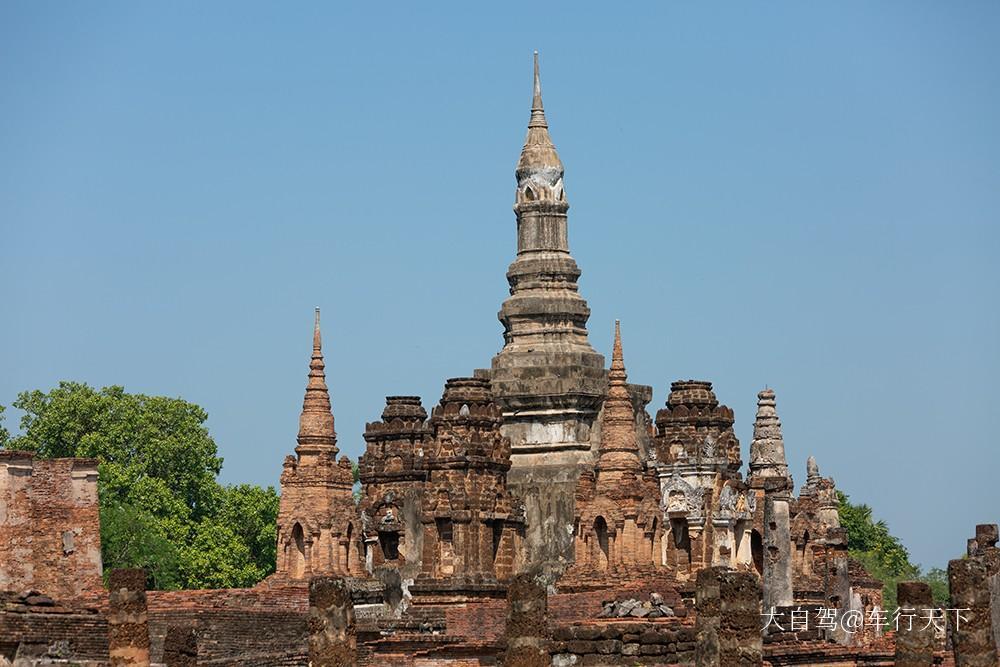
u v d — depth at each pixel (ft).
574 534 442.91
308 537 430.20
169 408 586.45
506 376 467.93
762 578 440.04
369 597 427.74
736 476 453.17
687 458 449.89
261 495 588.91
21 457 372.38
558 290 478.59
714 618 286.46
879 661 355.36
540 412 465.06
